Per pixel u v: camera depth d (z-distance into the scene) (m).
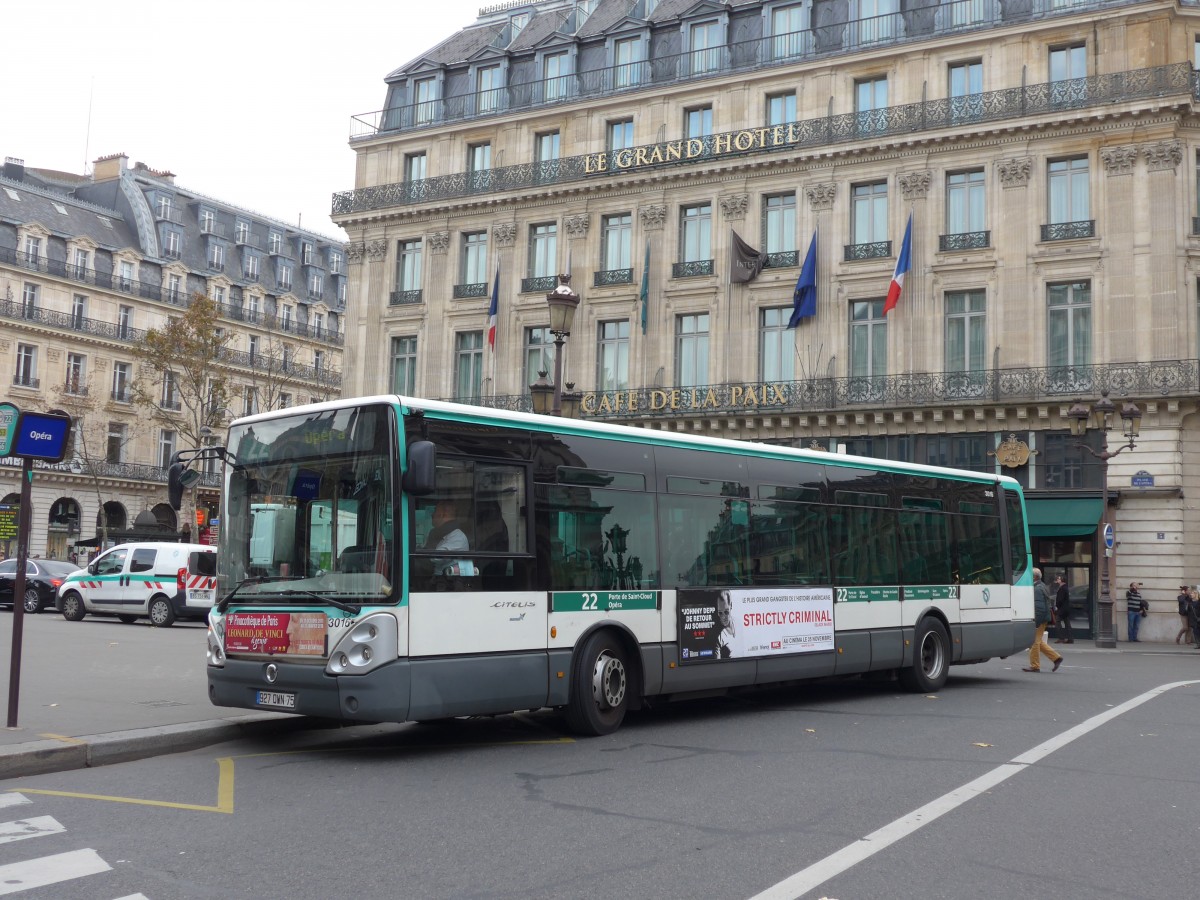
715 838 6.91
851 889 5.86
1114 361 32.91
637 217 40.34
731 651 12.94
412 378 44.44
